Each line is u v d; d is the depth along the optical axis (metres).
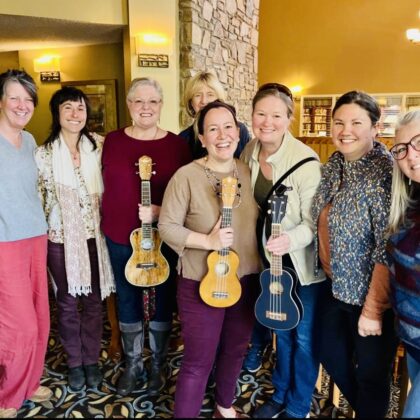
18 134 1.70
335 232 1.41
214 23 5.27
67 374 2.14
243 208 1.55
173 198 1.52
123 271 1.92
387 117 9.05
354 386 1.65
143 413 1.86
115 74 5.61
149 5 4.39
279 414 1.83
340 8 9.16
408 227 1.20
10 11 4.04
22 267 1.71
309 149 1.62
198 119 1.58
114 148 1.88
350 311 1.49
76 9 4.26
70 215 1.84
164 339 2.01
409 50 8.89
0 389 1.82
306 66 9.66
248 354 2.20
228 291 1.51
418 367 1.32
